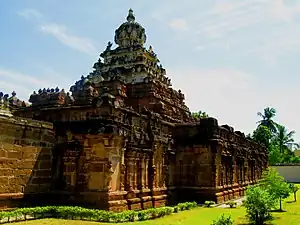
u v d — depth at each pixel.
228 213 18.59
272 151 61.97
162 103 25.89
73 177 17.19
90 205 16.39
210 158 24.41
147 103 25.91
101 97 17.44
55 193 17.31
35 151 16.86
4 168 15.15
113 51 30.00
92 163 16.86
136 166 19.20
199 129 25.03
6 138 15.33
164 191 22.27
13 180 15.58
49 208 15.43
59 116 18.66
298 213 19.25
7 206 15.19
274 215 18.34
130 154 18.44
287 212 19.72
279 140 67.75
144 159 20.02
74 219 14.59
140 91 26.44
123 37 30.81
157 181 21.56
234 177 30.11
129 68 28.03
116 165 17.08
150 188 20.39
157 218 16.14
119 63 28.95
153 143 20.83
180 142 25.19
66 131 17.61
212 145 24.38
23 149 16.20
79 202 16.67
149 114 21.28
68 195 17.02
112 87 25.91
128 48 29.44
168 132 24.70
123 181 17.67
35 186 16.70
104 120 16.86
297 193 34.12
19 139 16.02
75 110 18.17
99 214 14.59
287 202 25.67
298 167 56.16
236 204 22.75
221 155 26.14
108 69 29.23
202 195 24.14
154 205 20.19
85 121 17.31
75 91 25.34
